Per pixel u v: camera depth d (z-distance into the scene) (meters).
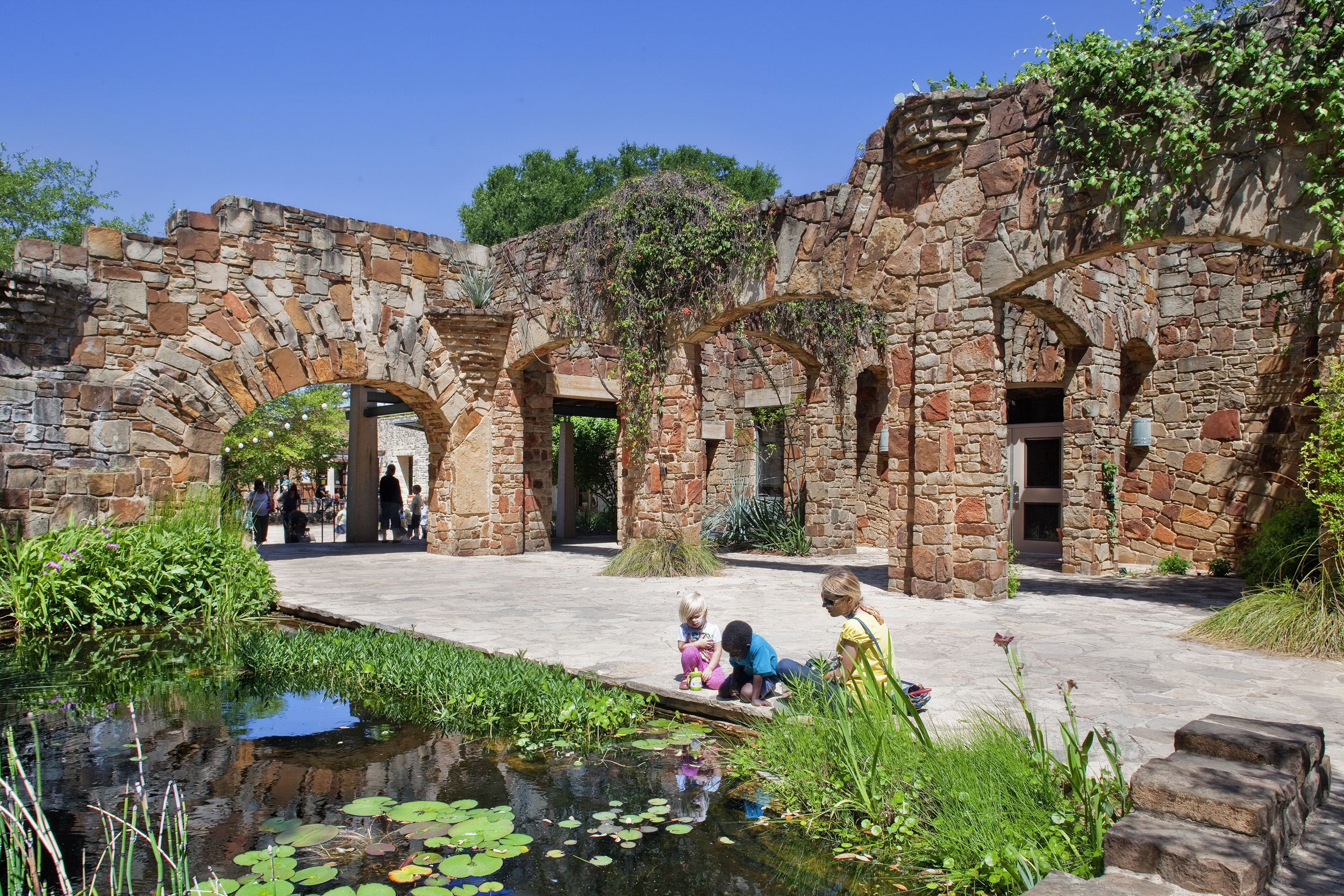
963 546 9.20
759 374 17.89
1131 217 7.82
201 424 11.71
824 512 14.99
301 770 4.46
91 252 10.89
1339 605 6.38
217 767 4.51
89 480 10.73
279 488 27.61
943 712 4.68
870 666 4.21
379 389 14.78
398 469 31.33
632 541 12.77
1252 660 6.05
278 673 6.49
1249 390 11.74
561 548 16.55
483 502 14.84
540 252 14.25
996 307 9.02
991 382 9.02
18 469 10.20
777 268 10.88
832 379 15.05
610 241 12.78
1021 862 2.99
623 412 12.96
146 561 8.79
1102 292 11.63
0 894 3.09
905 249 9.66
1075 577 11.41
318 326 12.89
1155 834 2.85
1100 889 2.65
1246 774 3.16
